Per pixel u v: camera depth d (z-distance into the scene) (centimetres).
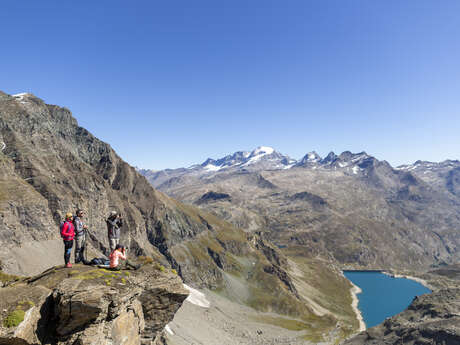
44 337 2019
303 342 16612
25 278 2492
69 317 2075
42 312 2073
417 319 14600
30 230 12781
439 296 15850
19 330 1864
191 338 11138
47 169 16850
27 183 14988
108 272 2512
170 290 2955
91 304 2095
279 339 16412
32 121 19412
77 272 2389
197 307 17912
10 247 11375
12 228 11881
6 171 14562
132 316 2689
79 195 17188
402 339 13300
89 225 17475
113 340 2383
